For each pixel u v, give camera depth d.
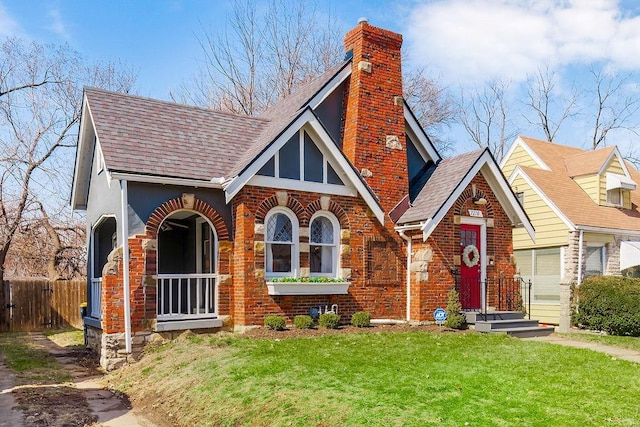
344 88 16.50
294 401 7.54
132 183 12.31
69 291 23.20
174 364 10.61
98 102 13.62
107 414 8.68
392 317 14.90
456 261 15.17
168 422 8.23
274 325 12.79
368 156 15.64
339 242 14.47
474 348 11.41
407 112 17.14
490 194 15.99
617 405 7.41
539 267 20.41
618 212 21.64
